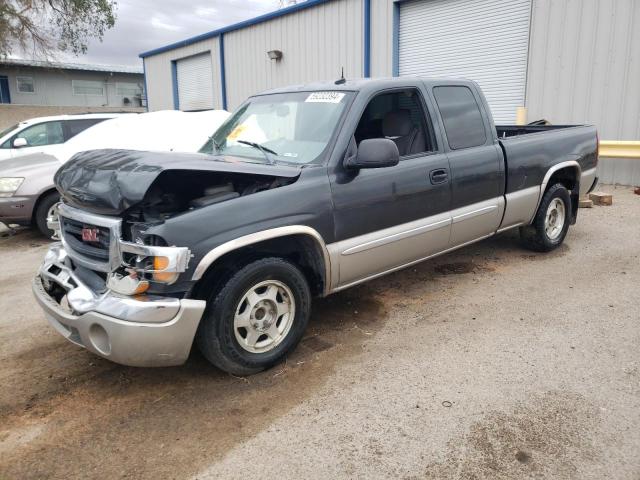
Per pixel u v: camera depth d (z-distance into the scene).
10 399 3.40
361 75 14.59
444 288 5.05
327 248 3.74
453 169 4.59
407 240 4.31
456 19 12.51
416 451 2.74
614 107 9.84
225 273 3.29
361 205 3.91
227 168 3.17
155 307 2.98
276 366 3.66
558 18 10.45
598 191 9.59
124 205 2.98
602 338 3.90
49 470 2.71
